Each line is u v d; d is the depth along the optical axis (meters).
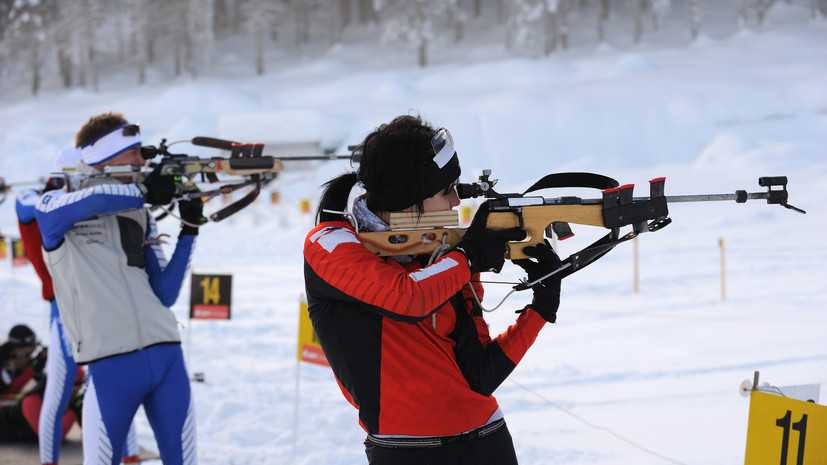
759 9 57.22
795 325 7.58
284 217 22.45
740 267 11.42
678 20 61.62
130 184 3.04
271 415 5.26
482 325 1.90
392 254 1.80
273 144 28.06
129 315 3.03
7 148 40.03
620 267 12.18
